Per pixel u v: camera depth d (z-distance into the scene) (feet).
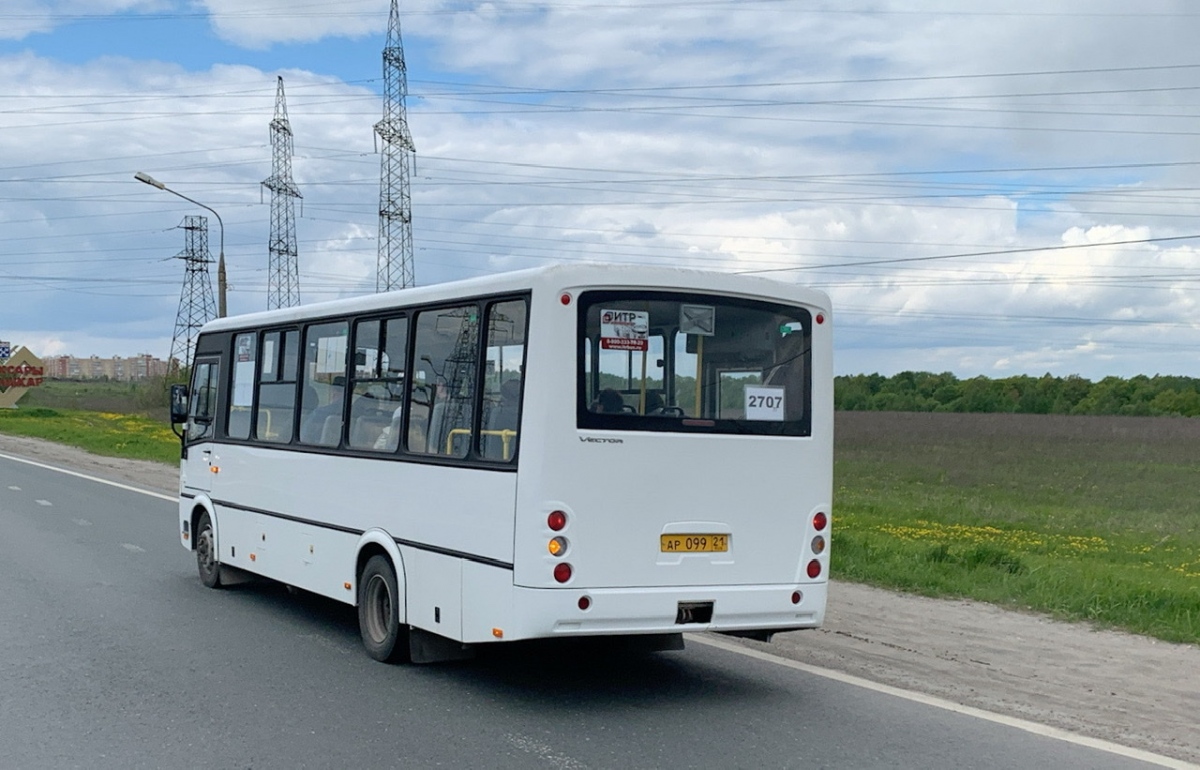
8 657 29.32
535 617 23.62
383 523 28.89
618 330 24.64
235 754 21.40
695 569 25.16
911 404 278.46
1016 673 28.78
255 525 36.35
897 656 30.58
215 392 40.32
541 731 23.07
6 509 64.80
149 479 87.40
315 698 25.61
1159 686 27.63
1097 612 35.76
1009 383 279.49
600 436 24.21
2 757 21.13
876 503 82.94
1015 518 78.33
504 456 24.62
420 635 27.91
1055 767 20.99
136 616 35.04
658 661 29.86
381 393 29.66
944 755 21.63
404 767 20.66
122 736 22.53
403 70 152.56
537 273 24.31
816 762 21.11
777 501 26.23
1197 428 195.31
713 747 22.02
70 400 300.61
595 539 24.11
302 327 34.06
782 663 29.68
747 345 26.22
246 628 33.50
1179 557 57.88
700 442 25.30
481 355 25.76
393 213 151.74
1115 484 112.27
